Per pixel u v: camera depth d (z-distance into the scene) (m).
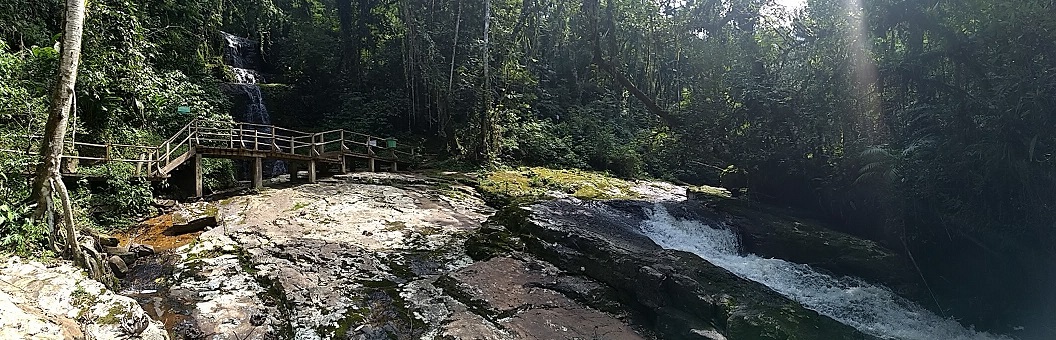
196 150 10.91
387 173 15.59
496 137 18.50
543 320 6.11
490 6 19.08
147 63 13.02
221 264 7.22
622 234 9.35
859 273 7.66
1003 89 5.57
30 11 11.81
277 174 17.59
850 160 8.97
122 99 11.60
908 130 7.70
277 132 19.80
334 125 20.34
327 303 6.18
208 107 14.67
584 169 19.97
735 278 7.16
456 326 5.71
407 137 20.50
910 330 6.37
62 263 5.78
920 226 7.31
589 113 23.55
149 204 9.54
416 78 20.78
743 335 5.57
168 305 5.91
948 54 6.46
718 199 12.96
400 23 21.30
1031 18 5.35
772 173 11.74
